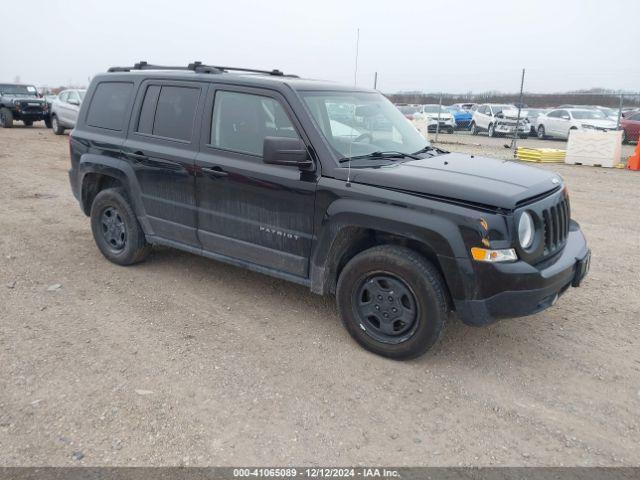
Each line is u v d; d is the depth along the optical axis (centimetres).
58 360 370
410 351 370
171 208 488
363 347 395
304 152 388
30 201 867
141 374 355
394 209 359
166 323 433
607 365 382
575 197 997
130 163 512
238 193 434
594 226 779
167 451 283
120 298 479
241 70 519
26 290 491
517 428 311
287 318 447
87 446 285
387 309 376
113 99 540
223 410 320
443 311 357
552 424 315
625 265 599
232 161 436
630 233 739
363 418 317
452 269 344
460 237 340
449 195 347
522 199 348
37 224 720
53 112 2083
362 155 411
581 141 1468
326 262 396
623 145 2178
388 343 378
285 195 407
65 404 320
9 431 294
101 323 429
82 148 561
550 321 452
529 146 2030
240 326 431
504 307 342
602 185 1134
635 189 1086
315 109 413
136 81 518
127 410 316
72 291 492
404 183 362
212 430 301
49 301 468
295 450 287
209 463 275
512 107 2605
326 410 323
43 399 324
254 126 430
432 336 360
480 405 332
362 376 362
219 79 455
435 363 381
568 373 371
